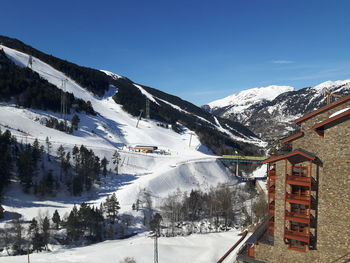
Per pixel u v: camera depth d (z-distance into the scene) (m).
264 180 142.75
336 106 33.44
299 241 36.78
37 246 69.69
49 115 167.38
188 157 168.62
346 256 32.03
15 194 98.56
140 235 84.50
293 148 37.00
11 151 111.31
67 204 101.50
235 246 64.38
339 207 32.59
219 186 128.62
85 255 62.47
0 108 150.75
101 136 178.88
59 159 122.94
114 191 115.81
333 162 33.00
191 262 59.59
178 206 97.81
